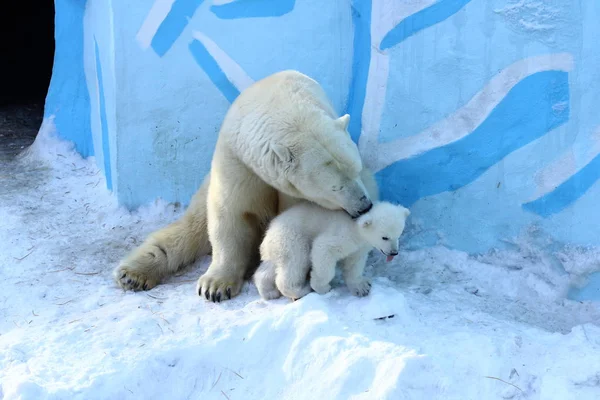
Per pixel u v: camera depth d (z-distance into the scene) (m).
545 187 4.23
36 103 8.97
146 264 4.57
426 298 4.11
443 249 4.60
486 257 4.46
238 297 4.30
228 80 5.18
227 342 3.65
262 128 3.96
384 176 4.77
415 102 4.57
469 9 4.29
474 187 4.47
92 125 6.44
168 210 5.52
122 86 5.29
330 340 3.50
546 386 3.16
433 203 4.62
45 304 4.35
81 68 6.52
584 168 4.10
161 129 5.37
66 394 3.33
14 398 3.28
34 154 6.79
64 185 6.20
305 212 4.01
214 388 3.51
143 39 5.20
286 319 3.70
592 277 4.08
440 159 4.55
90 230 5.43
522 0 4.11
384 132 4.72
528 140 4.25
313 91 4.27
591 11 3.95
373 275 4.47
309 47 4.98
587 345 3.45
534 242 4.32
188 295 4.37
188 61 5.21
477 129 4.39
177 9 5.12
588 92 4.03
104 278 4.69
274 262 4.03
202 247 4.86
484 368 3.29
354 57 4.92
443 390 3.21
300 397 3.36
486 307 4.05
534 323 3.88
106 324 3.98
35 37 11.24
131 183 5.51
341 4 4.86
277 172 3.93
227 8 5.06
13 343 3.78
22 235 5.30
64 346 3.75
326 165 3.82
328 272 3.90
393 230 3.69
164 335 3.83
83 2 6.31
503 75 4.25
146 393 3.47
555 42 4.07
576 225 4.17
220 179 4.24
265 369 3.56
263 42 5.06
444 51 4.42
